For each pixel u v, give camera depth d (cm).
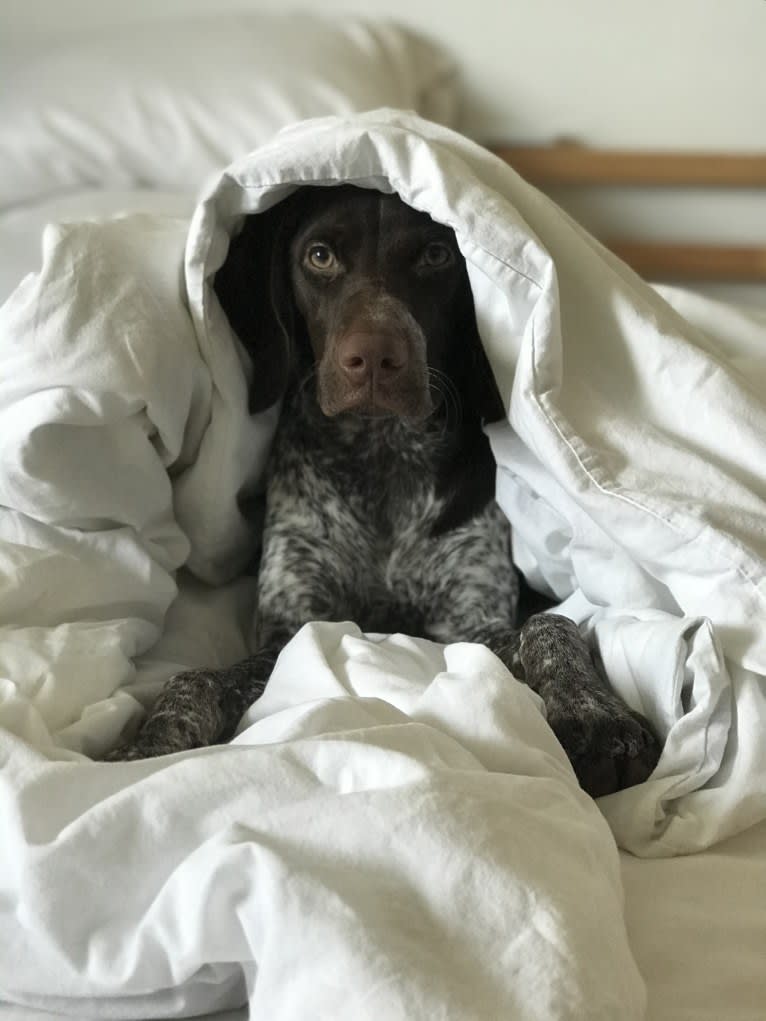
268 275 170
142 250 154
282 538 177
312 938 80
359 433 176
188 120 268
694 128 301
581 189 307
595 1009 78
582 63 298
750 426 135
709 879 106
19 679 119
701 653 118
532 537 160
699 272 303
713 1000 91
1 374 141
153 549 153
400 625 183
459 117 306
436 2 297
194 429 161
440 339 172
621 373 142
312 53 275
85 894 91
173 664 150
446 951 82
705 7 290
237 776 94
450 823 86
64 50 285
